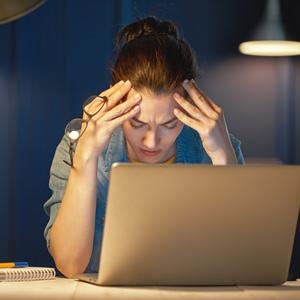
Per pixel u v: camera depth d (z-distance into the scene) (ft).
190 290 5.98
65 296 5.43
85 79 15.67
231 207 6.16
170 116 7.82
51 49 15.70
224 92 16.31
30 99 15.67
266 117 16.38
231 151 8.20
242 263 6.36
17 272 6.65
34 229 15.67
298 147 16.42
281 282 6.55
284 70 16.35
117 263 6.08
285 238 6.41
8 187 15.65
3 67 15.67
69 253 7.91
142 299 5.43
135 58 7.88
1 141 15.65
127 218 6.01
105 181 8.42
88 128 7.82
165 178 5.98
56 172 8.52
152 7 15.88
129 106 7.72
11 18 6.77
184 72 7.96
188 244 6.17
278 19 15.76
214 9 16.19
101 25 15.71
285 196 6.28
